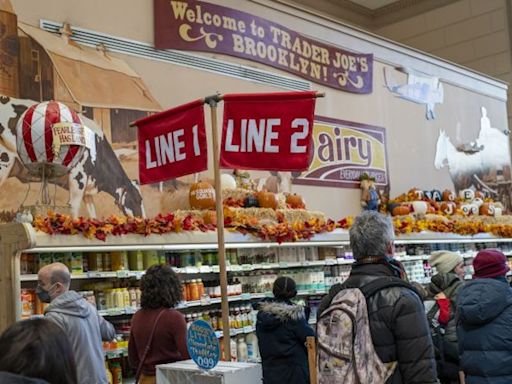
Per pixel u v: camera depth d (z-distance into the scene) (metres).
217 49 7.80
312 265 7.19
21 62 5.88
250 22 8.29
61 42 6.25
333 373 2.58
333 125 9.38
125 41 6.84
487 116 12.95
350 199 9.50
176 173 4.76
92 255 5.13
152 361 3.80
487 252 3.86
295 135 4.45
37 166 4.98
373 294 2.63
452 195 10.66
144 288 3.93
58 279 3.80
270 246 6.49
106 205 6.34
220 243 4.24
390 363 2.58
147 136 4.97
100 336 3.85
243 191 6.86
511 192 13.38
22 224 4.21
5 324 4.23
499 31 13.52
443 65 11.96
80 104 6.29
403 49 11.02
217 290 6.06
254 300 6.60
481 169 12.62
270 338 4.46
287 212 6.76
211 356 3.15
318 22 9.37
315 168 8.95
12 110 5.73
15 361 1.55
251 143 4.49
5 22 5.82
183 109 4.69
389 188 10.30
